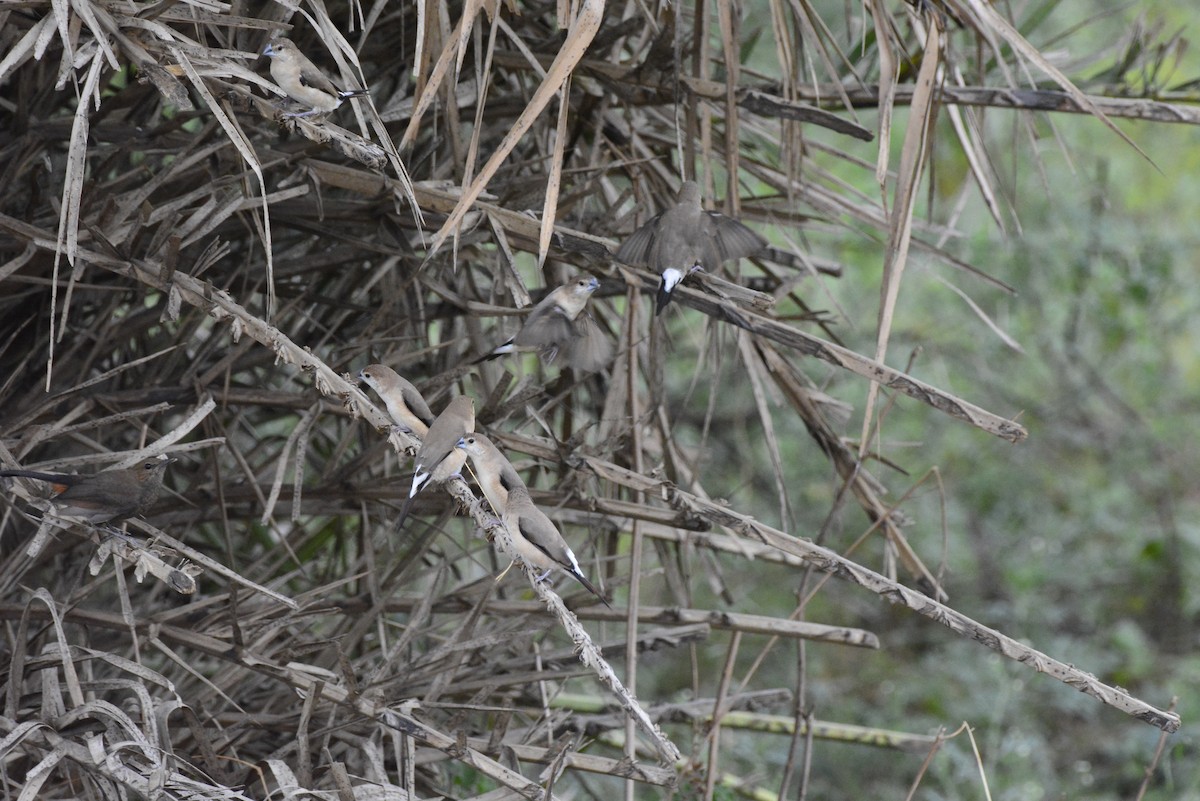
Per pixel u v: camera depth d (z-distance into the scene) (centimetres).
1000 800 1792
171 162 962
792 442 2131
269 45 811
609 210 1038
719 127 1146
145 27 764
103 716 768
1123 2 2342
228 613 912
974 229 2248
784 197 1179
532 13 1077
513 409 971
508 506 783
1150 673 2220
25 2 774
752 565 2350
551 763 855
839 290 2278
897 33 1043
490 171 768
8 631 845
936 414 2398
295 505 895
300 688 848
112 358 1048
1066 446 2472
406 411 847
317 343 1102
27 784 725
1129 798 1958
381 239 1035
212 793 747
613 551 1216
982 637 881
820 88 1141
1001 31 919
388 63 1079
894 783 1944
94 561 769
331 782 837
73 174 728
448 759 975
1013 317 2295
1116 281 2241
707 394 2022
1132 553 2381
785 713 2011
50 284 965
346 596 1124
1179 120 1051
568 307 859
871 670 2239
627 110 1077
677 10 968
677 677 2148
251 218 998
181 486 1144
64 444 1026
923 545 2323
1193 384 2547
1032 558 2341
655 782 877
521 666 1034
